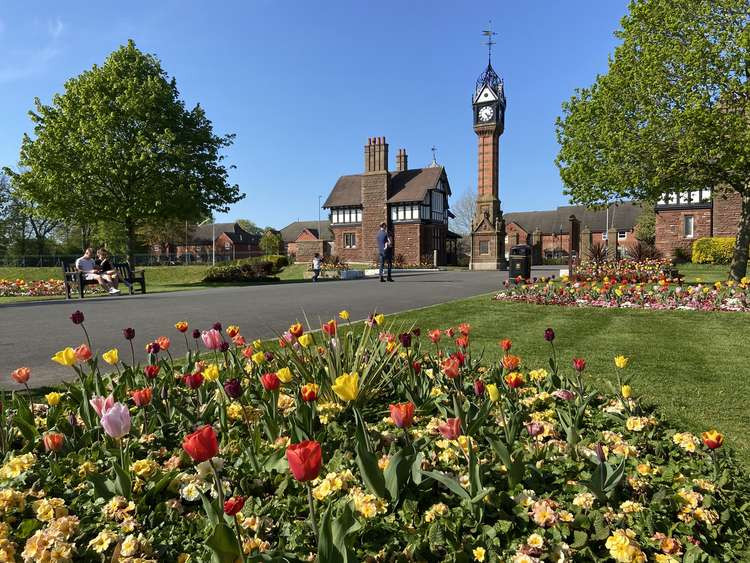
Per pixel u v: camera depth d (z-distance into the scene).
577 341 6.84
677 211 33.25
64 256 54.16
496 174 43.12
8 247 60.62
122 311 10.32
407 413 2.15
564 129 18.59
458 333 7.41
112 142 24.52
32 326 8.30
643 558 1.82
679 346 6.48
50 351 6.17
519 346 6.46
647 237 45.88
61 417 3.10
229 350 4.27
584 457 2.61
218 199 27.41
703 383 4.66
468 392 3.73
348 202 51.16
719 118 14.57
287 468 2.40
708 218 32.44
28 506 2.17
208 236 93.00
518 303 11.59
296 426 2.55
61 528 1.92
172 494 2.32
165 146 25.14
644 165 16.23
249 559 1.58
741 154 14.46
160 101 25.50
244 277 25.89
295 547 1.87
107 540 1.85
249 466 2.52
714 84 14.61
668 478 2.44
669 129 15.15
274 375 2.72
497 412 3.22
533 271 33.38
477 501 2.00
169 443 2.93
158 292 17.12
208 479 2.32
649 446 2.91
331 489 2.13
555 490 2.29
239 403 3.36
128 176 24.91
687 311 10.10
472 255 42.41
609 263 20.28
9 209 59.78
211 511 1.76
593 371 5.10
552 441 2.77
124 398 3.39
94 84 24.94
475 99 43.03
